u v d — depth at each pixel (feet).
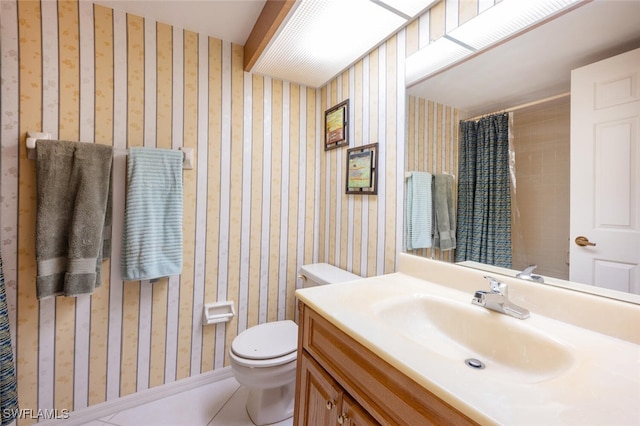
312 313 3.20
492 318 2.75
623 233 2.37
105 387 4.90
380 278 4.14
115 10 4.81
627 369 1.92
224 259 5.88
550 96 2.84
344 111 5.90
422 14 4.18
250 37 5.51
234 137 5.90
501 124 3.26
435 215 4.03
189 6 4.78
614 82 2.42
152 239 4.88
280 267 6.52
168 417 4.87
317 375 3.01
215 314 5.80
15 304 4.27
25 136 4.27
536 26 2.95
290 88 6.53
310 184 6.87
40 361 4.44
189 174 5.47
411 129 4.42
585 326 2.50
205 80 5.58
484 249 3.41
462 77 3.67
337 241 6.22
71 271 4.23
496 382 1.76
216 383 5.81
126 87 4.91
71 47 4.51
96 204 4.44
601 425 1.42
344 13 4.11
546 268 2.86
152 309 5.24
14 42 4.17
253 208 6.16
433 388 1.73
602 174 2.49
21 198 4.29
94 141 4.69
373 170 5.13
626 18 2.36
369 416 2.28
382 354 2.11
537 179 2.94
